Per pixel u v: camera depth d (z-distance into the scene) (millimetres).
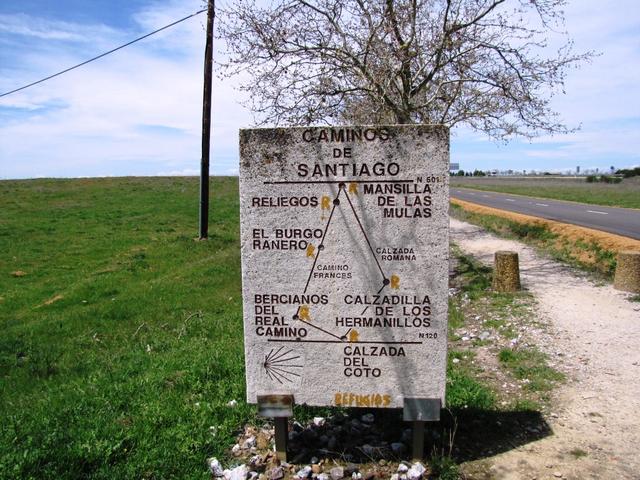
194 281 12812
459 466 4008
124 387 5547
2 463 3822
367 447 4184
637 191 43312
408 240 3768
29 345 8250
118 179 52875
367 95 12391
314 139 3754
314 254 3852
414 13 11414
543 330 7645
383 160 3713
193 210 30922
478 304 9594
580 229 15812
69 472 3756
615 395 5293
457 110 13102
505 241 18125
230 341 7434
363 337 3883
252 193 3850
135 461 3957
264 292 3934
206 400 5102
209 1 17250
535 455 4164
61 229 23781
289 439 4402
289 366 3977
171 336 8180
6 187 42594
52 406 5191
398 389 3898
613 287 10359
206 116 18906
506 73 12320
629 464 4020
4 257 17781
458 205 33062
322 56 11695
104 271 15133
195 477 3809
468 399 5031
